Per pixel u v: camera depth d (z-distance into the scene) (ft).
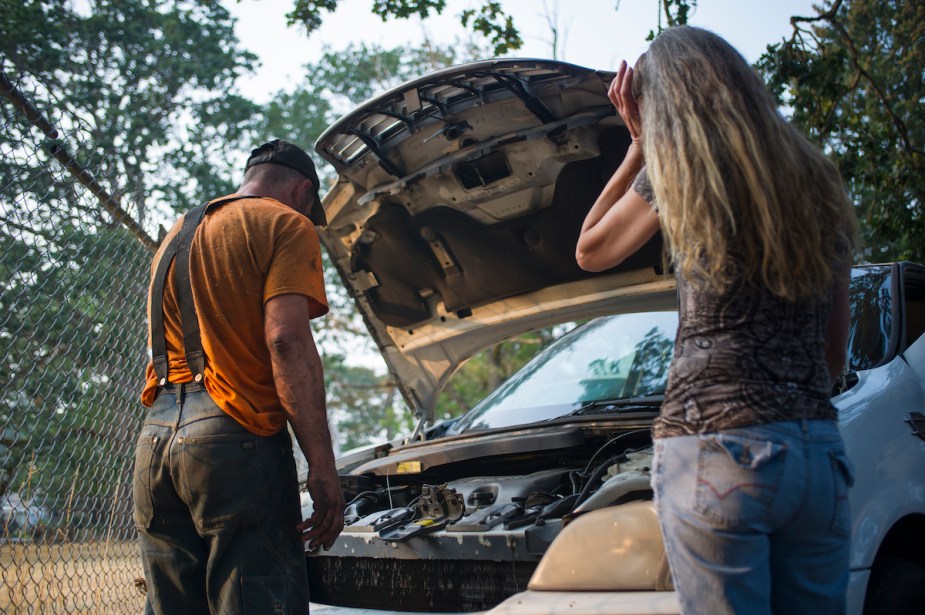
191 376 7.79
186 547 7.86
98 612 12.23
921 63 33.86
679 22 21.39
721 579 4.94
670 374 5.37
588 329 13.94
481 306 13.47
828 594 5.25
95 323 13.25
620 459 8.75
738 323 5.13
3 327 11.98
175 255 8.12
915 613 7.96
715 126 5.28
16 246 11.84
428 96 11.18
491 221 12.40
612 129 10.98
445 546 8.41
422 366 14.12
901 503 8.09
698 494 5.00
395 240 13.05
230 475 7.39
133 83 72.13
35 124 11.14
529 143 11.37
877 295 10.84
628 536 6.20
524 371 13.89
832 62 24.59
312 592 9.57
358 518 9.73
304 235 7.97
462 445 10.21
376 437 106.63
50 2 64.54
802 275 5.13
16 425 12.25
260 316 7.80
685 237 5.28
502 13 24.97
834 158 26.22
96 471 13.10
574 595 6.11
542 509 8.30
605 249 6.46
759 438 4.91
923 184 25.84
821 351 5.36
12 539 11.87
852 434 8.20
